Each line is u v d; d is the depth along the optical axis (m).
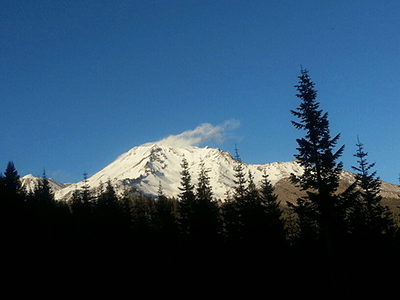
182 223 57.25
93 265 54.31
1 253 41.56
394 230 45.50
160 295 52.19
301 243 55.16
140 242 65.19
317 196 29.44
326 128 30.22
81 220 62.09
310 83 31.56
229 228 55.94
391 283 40.81
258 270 48.16
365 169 42.81
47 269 47.16
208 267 51.22
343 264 33.00
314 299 48.00
